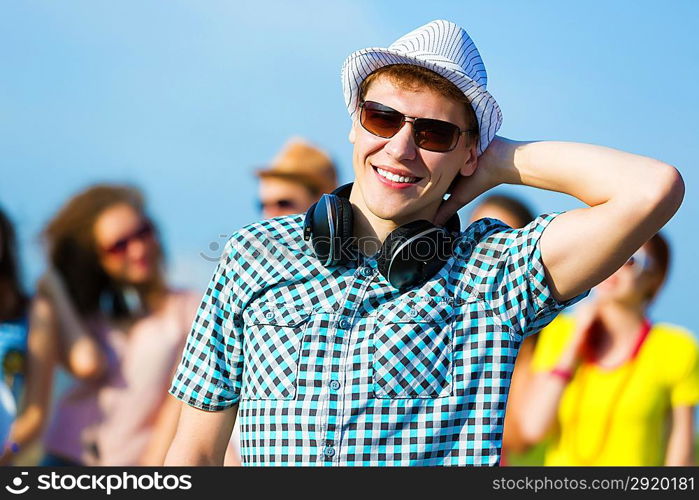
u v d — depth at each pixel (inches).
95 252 253.6
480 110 111.4
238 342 114.4
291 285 112.4
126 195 262.8
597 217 107.0
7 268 246.7
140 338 251.8
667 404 249.3
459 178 119.5
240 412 113.0
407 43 114.4
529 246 110.4
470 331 109.7
